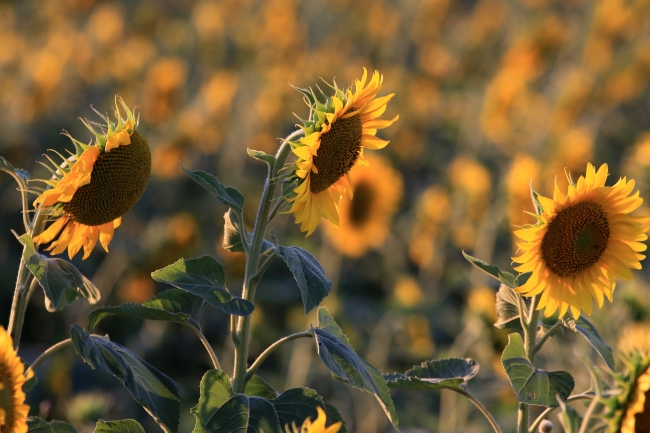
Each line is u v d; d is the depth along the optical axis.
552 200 3.01
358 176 7.66
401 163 13.41
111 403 7.27
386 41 17.83
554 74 14.50
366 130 3.04
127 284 8.80
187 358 9.24
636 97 13.39
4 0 17.69
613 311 5.83
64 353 7.49
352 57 17.47
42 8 17.75
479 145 12.45
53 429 3.09
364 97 2.94
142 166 2.96
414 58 18.08
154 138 12.23
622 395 2.37
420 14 18.34
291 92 13.49
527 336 3.05
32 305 9.55
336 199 3.08
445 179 10.84
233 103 13.49
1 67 13.98
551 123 11.83
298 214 2.89
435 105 15.08
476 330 6.98
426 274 10.28
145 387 2.92
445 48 18.12
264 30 16.84
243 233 2.91
